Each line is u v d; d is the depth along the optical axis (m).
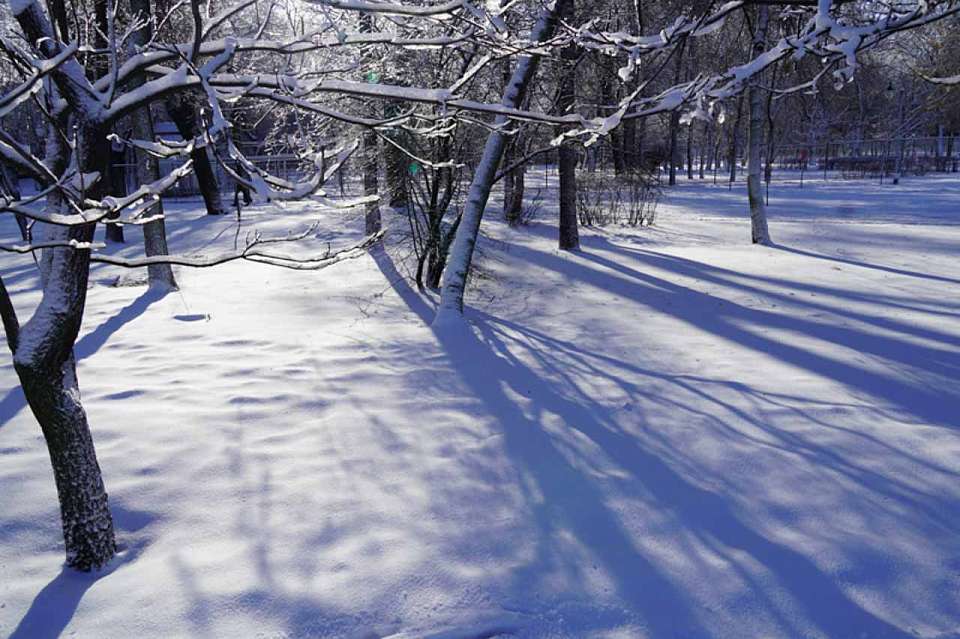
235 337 9.17
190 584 4.02
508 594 3.91
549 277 13.08
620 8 8.26
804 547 4.29
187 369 7.87
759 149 16.94
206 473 5.37
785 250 16.23
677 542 4.40
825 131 55.25
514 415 6.51
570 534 4.52
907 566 4.08
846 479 5.16
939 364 7.82
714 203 29.06
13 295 11.99
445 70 9.36
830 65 2.71
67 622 3.72
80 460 4.09
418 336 9.17
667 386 7.22
